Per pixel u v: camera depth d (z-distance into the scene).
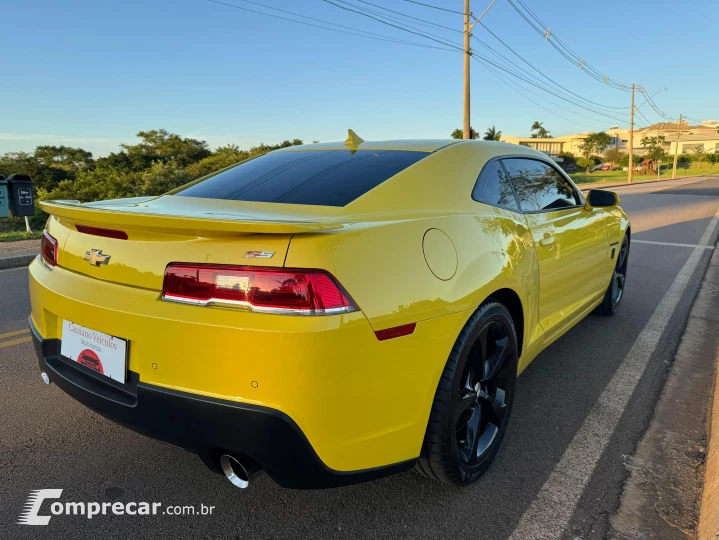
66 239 2.24
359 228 1.88
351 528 2.11
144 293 1.86
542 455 2.65
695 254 8.52
